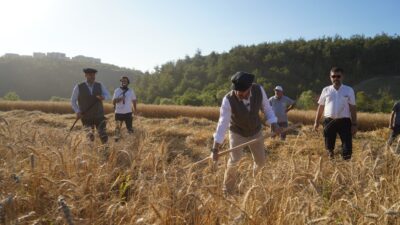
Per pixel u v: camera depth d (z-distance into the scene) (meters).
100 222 2.99
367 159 4.30
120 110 9.73
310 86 76.38
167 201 3.00
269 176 3.78
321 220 2.70
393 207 2.90
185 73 95.62
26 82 106.94
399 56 89.06
